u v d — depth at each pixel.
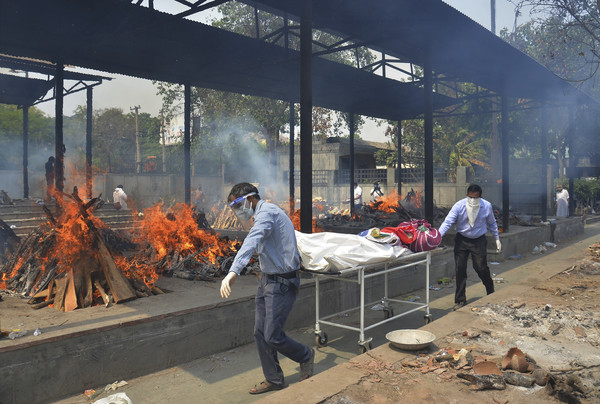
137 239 8.44
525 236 12.18
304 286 6.07
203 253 7.05
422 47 9.27
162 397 4.00
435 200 21.95
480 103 21.86
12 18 6.98
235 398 3.99
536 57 15.87
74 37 7.93
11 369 3.65
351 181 16.58
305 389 3.36
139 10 7.53
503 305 5.66
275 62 9.32
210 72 10.28
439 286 8.52
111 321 4.33
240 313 5.34
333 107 15.48
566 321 5.03
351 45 8.84
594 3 10.70
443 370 3.69
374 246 5.12
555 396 3.21
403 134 29.67
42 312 4.66
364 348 4.98
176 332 4.73
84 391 4.06
